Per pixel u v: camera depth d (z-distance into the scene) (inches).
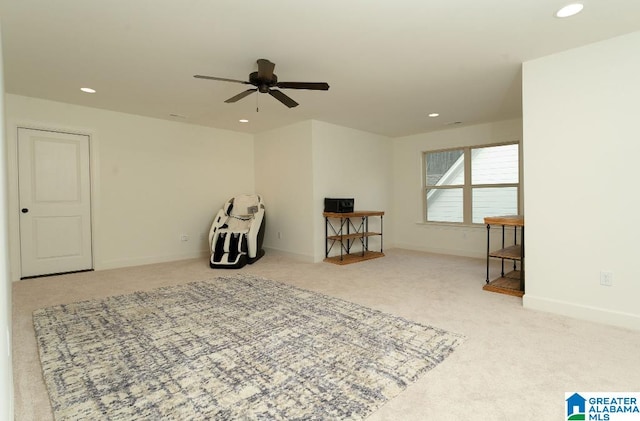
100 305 117.5
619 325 97.3
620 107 96.1
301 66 117.7
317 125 196.5
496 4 80.8
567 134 105.3
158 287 141.3
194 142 209.2
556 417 58.1
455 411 59.9
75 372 72.8
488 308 113.9
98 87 138.3
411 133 235.5
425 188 240.8
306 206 199.5
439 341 87.7
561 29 92.4
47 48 102.7
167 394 65.0
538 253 112.3
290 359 78.5
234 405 61.6
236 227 202.4
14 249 151.2
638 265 94.7
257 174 236.4
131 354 81.0
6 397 44.8
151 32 93.6
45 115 156.6
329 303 119.3
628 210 95.7
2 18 85.4
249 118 191.2
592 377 70.4
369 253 219.6
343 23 89.4
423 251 237.5
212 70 120.5
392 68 119.6
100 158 173.6
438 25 90.6
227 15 85.2
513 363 76.4
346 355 80.4
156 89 140.4
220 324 99.8
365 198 229.0
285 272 170.1
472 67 118.8
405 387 67.2
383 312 109.7
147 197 190.7
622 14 84.7
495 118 191.2
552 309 109.4
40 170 158.4
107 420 57.5
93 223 172.9
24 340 89.9
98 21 87.7
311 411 59.9
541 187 110.9
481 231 211.0
